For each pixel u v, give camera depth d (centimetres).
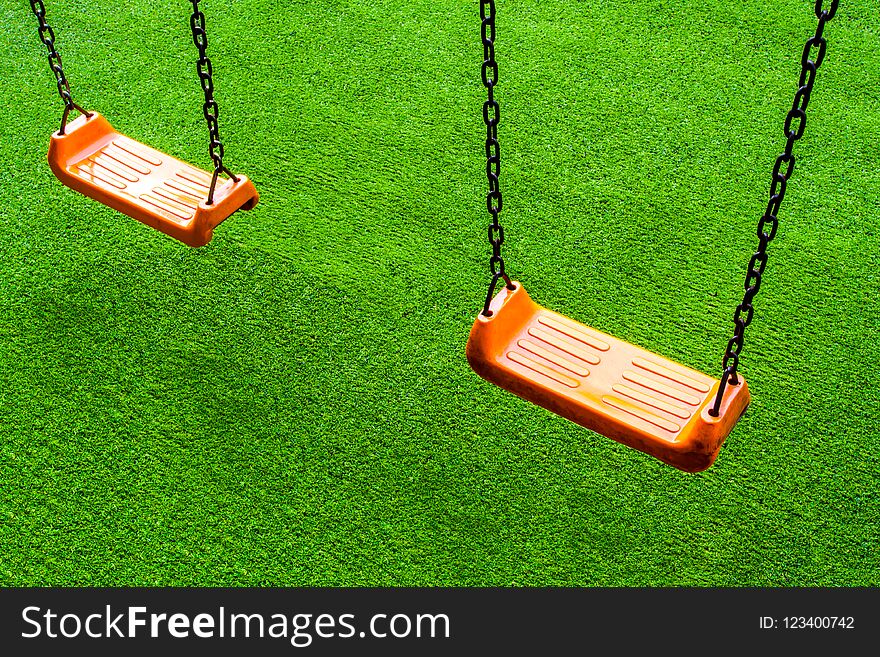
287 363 410
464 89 537
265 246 455
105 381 403
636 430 281
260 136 513
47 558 354
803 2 582
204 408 395
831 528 357
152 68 550
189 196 373
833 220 466
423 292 436
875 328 419
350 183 487
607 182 487
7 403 396
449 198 479
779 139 507
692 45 559
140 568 352
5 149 500
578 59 553
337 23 577
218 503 368
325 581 350
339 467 378
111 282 440
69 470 376
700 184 485
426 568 352
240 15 582
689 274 443
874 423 385
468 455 381
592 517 363
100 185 376
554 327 310
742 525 359
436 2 589
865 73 540
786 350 411
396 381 404
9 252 452
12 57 552
